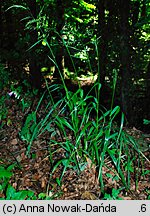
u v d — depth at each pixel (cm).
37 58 679
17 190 302
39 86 714
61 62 984
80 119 417
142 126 633
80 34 675
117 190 287
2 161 345
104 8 657
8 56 687
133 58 641
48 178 317
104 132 324
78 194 295
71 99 338
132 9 644
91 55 672
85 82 959
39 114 450
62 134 385
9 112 459
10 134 407
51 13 685
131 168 320
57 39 670
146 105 679
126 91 579
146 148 384
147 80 688
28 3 629
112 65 675
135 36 632
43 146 371
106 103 735
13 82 584
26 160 350
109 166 333
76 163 314
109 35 654
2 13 865
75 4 727
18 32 812
